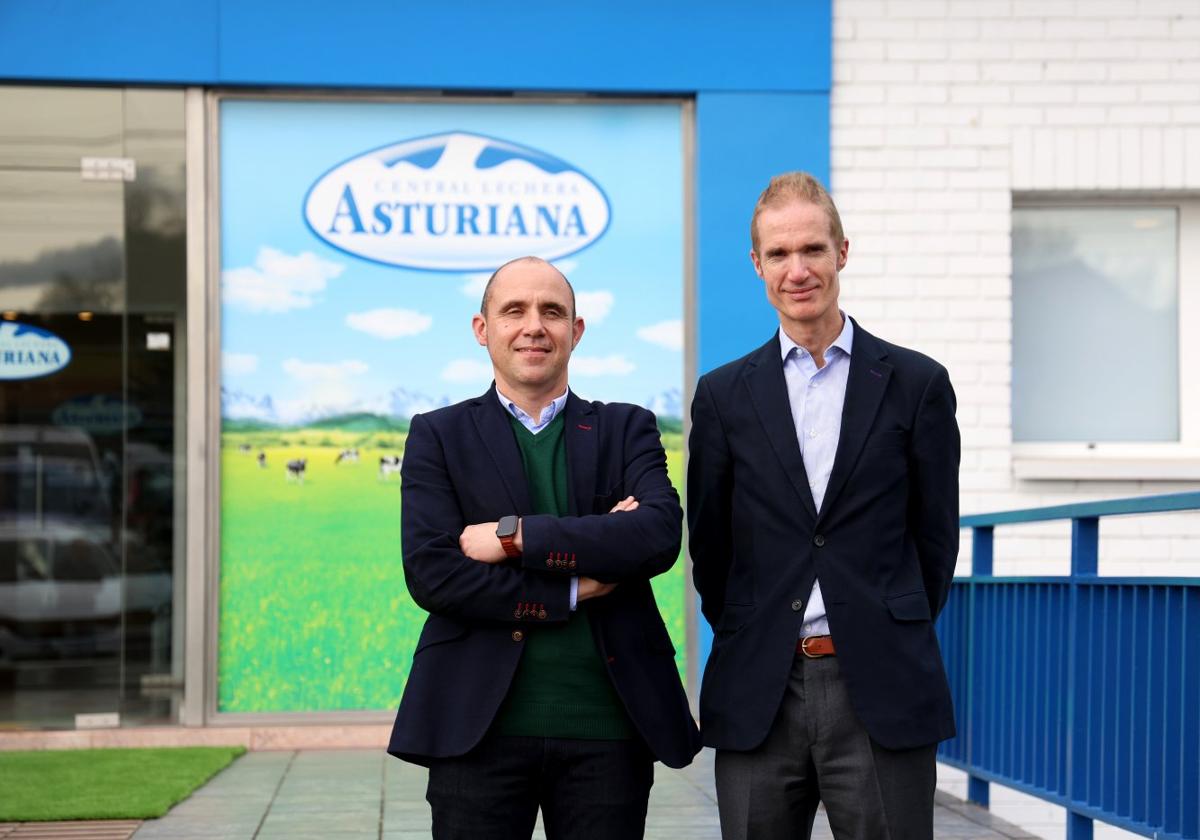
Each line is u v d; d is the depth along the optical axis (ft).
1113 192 22.27
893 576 9.21
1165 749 11.76
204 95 21.15
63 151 21.03
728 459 9.60
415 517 9.00
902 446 9.30
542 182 21.67
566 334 9.27
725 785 9.45
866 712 8.96
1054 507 14.10
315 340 21.31
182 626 21.08
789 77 21.61
